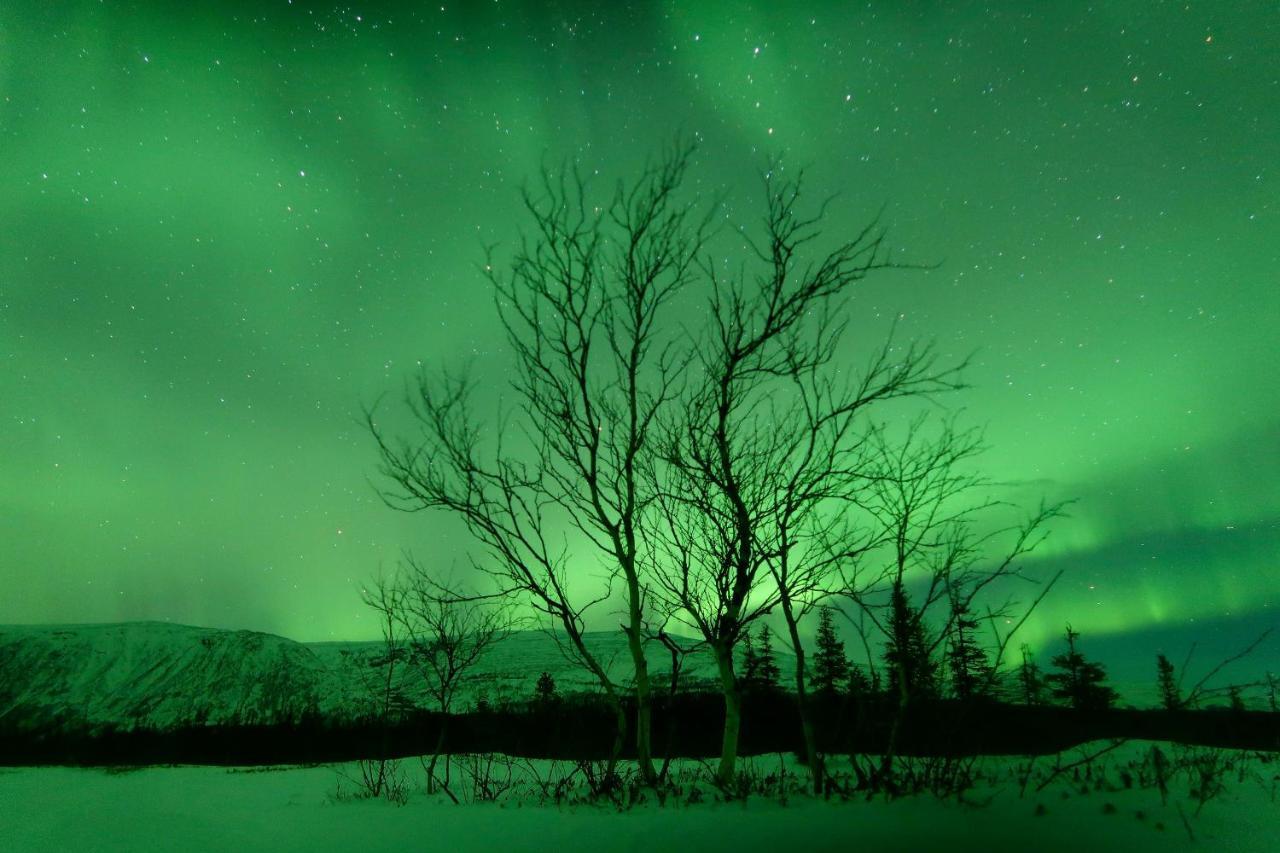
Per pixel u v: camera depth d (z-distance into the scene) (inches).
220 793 390.6
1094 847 163.2
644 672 317.7
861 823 193.3
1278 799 217.3
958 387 293.7
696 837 189.9
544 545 335.6
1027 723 333.1
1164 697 283.1
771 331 305.6
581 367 328.8
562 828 215.8
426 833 221.5
